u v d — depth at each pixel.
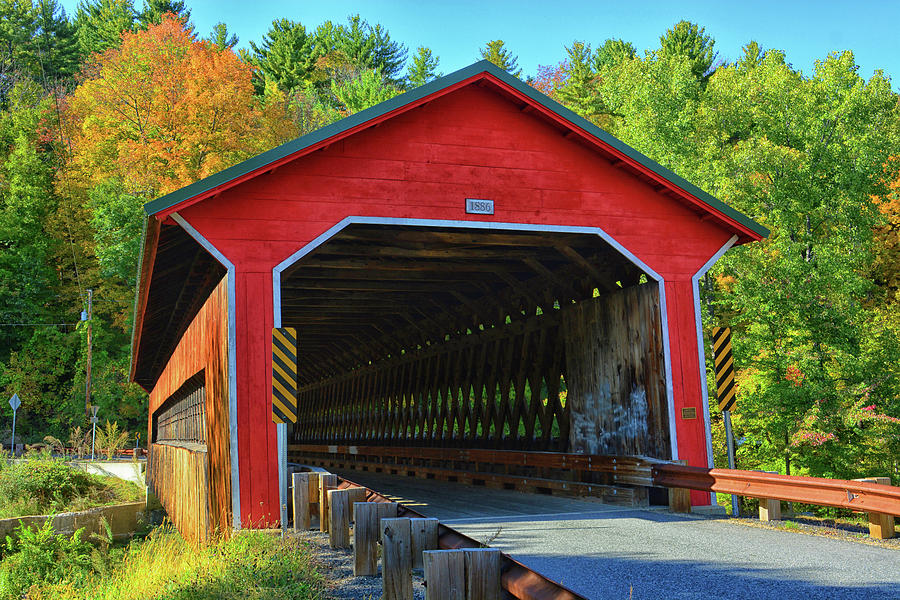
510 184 10.45
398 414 20.95
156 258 11.24
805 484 8.05
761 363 18.00
